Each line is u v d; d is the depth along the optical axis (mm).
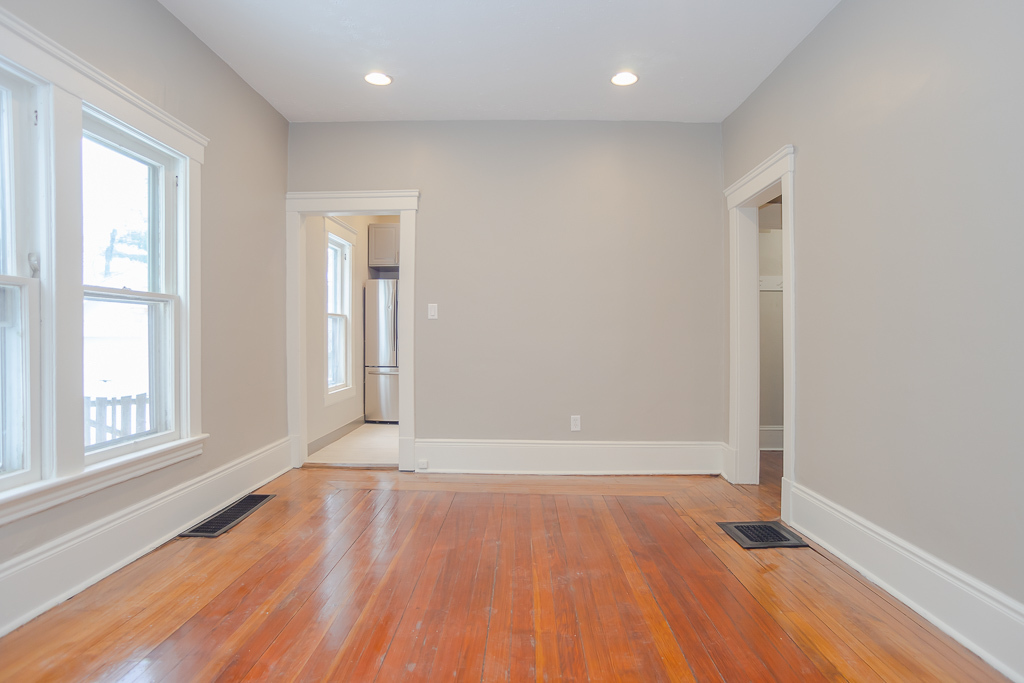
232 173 3207
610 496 3416
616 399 3963
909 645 1782
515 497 3383
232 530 2775
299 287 4016
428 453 3988
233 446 3242
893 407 2160
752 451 3730
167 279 2703
